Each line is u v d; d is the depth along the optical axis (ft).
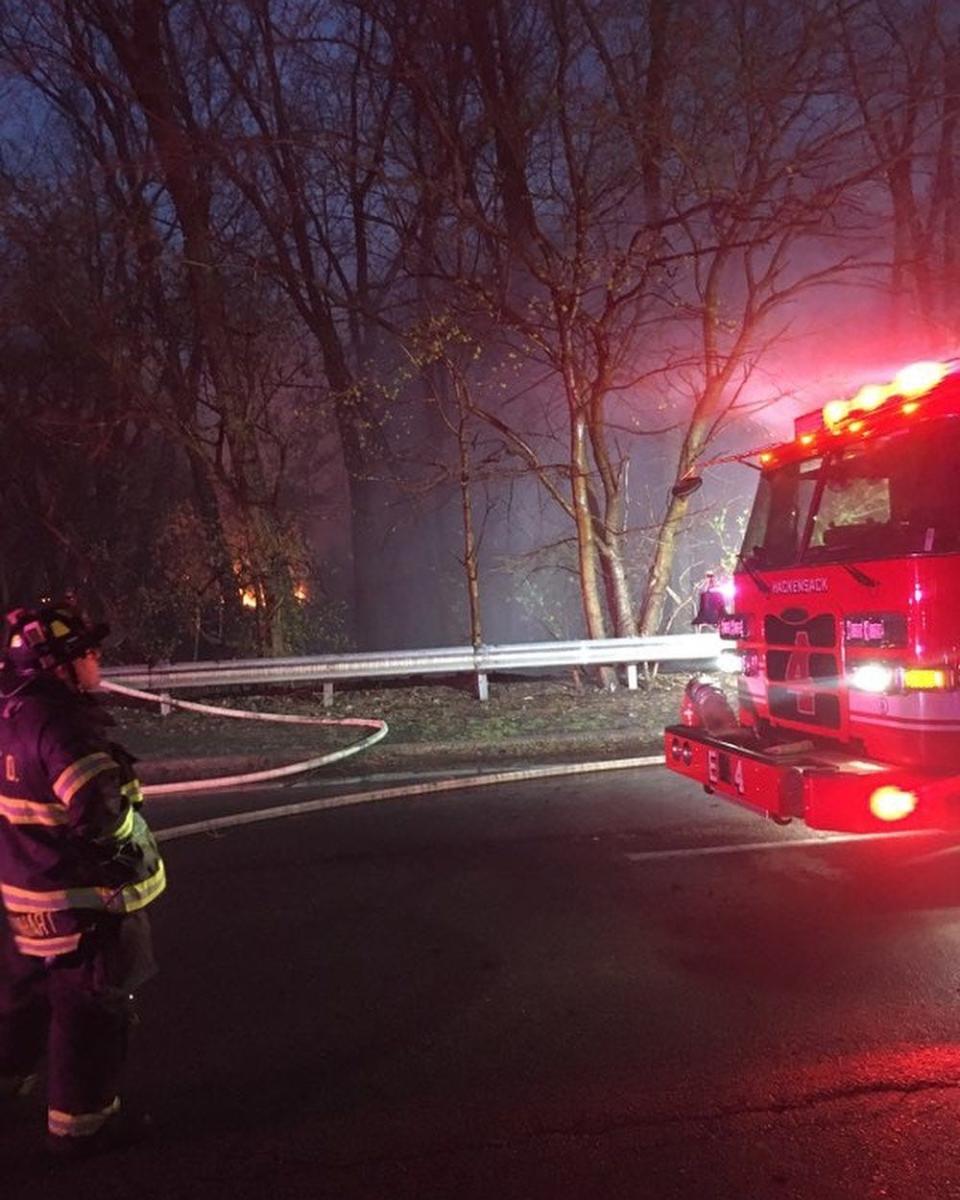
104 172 45.78
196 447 45.57
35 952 10.01
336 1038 12.82
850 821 15.60
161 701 36.06
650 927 16.24
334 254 53.36
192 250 44.65
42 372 51.90
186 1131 10.82
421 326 40.42
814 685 18.08
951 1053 11.94
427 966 15.01
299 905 17.83
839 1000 13.42
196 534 46.39
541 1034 12.75
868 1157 10.02
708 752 19.24
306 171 47.47
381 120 45.42
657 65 37.96
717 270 40.11
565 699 38.78
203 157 43.39
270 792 27.09
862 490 18.07
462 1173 9.96
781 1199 9.43
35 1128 11.04
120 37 43.68
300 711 37.70
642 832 21.74
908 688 15.74
